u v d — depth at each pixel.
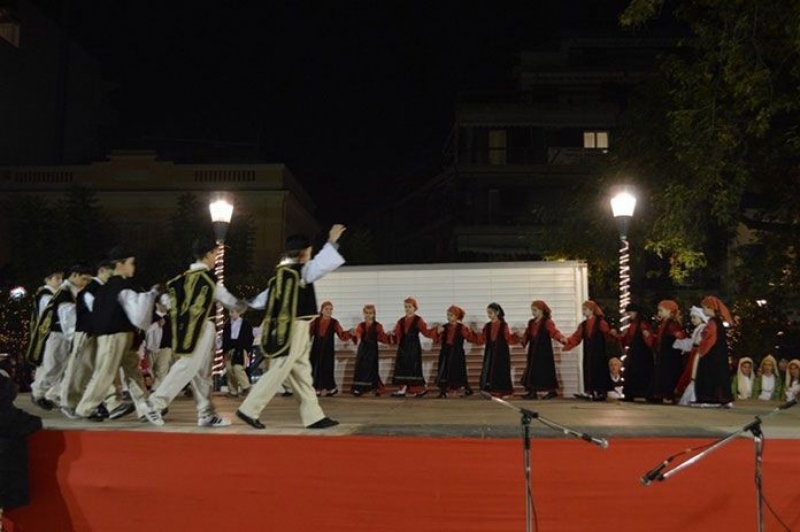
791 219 16.16
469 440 6.01
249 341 13.04
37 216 26.14
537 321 12.60
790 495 5.98
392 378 12.99
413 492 5.99
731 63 12.85
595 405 10.43
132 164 27.78
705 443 6.04
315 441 6.09
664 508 5.98
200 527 6.15
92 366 7.84
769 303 18.98
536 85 33.88
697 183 14.16
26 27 29.22
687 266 15.59
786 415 8.48
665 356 11.10
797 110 14.11
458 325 12.76
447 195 34.19
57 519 6.32
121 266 7.65
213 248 7.25
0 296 21.58
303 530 6.04
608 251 18.45
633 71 33.22
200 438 6.21
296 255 7.12
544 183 32.38
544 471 5.98
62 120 30.55
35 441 6.40
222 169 27.69
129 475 6.27
